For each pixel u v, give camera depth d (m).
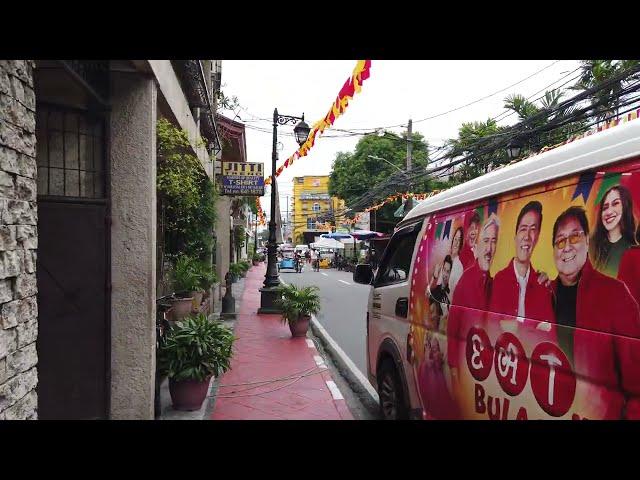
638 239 2.08
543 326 2.55
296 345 9.38
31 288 2.88
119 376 4.67
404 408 4.38
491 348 2.99
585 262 2.34
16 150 2.74
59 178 4.48
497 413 2.90
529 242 2.75
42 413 4.24
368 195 25.03
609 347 2.15
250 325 11.62
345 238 41.34
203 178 9.90
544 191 2.70
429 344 3.84
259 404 5.84
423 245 4.18
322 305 16.31
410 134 22.56
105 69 4.64
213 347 5.44
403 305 4.45
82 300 4.45
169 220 8.98
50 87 4.37
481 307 3.14
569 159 2.57
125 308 4.69
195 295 9.70
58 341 4.35
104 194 4.64
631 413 2.03
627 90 7.86
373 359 5.29
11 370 2.65
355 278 5.56
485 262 3.15
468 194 3.52
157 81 4.97
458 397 3.36
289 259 38.59
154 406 5.03
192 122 8.70
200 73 7.79
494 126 17.00
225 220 17.67
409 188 22.81
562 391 2.39
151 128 4.80
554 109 9.16
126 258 4.71
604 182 2.30
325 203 92.69
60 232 4.38
